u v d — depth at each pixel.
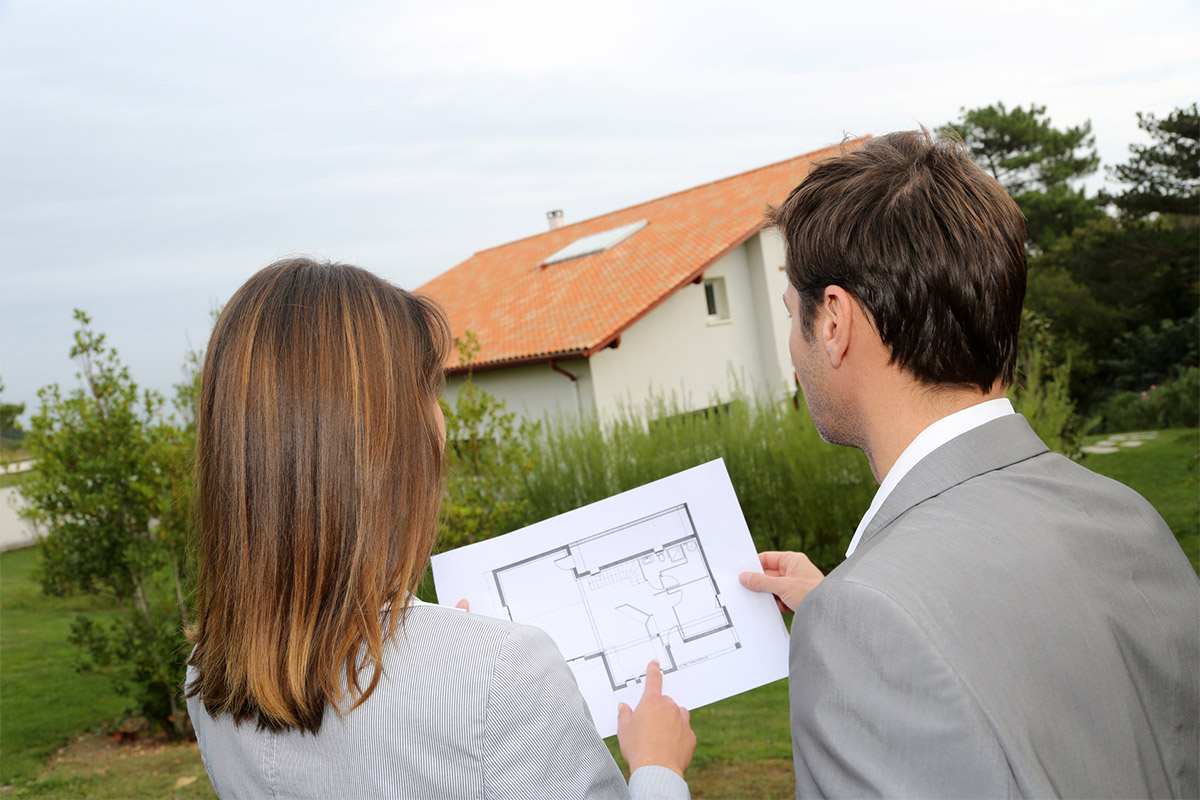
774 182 19.08
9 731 6.51
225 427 0.94
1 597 12.45
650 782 1.14
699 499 1.55
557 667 0.95
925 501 0.89
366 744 0.88
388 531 0.93
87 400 6.22
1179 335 20.97
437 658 0.90
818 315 1.02
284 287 1.00
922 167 0.98
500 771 0.86
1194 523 8.02
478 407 6.35
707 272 17.19
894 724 0.70
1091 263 23.84
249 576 0.92
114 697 7.33
